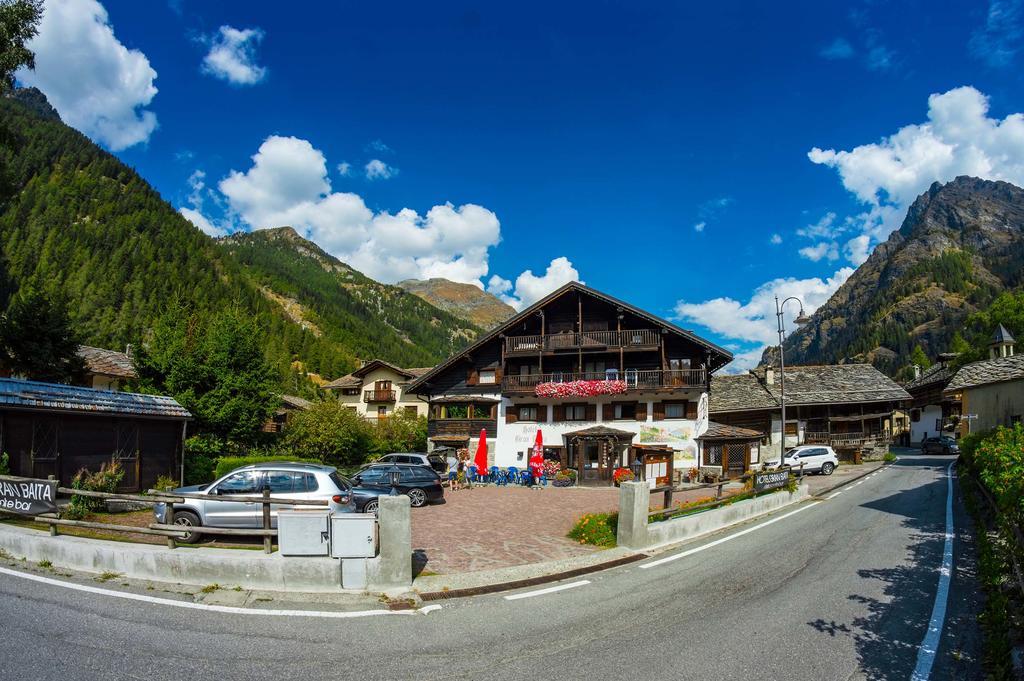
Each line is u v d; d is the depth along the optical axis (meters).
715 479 32.28
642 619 7.96
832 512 18.16
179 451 20.16
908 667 6.34
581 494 25.89
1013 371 25.83
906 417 71.19
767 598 8.91
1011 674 5.87
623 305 37.72
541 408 38.69
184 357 31.22
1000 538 11.87
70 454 16.58
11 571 9.02
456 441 39.56
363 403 61.53
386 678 5.96
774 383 48.81
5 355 26.91
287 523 8.88
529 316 39.66
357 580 8.88
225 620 7.48
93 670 5.88
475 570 10.48
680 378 36.19
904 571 10.38
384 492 19.84
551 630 7.50
